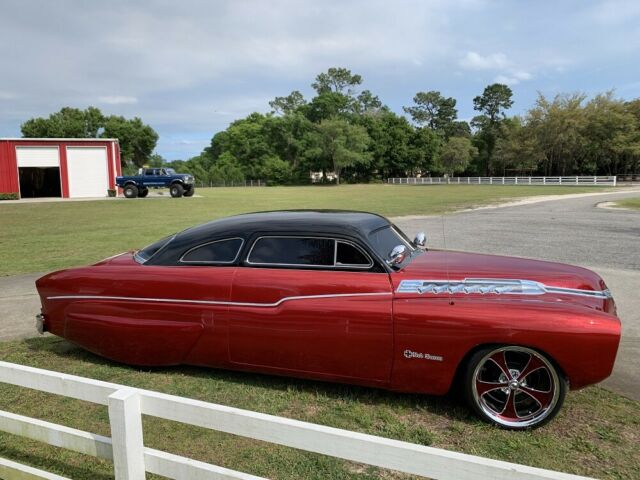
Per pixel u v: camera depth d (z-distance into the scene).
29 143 35.22
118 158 39.34
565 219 17.41
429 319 3.44
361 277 3.72
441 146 87.88
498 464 1.80
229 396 3.90
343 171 90.38
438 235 13.14
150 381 4.21
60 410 3.72
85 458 3.11
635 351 4.86
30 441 3.33
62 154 36.25
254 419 2.17
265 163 89.56
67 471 2.96
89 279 4.44
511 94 93.12
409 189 51.62
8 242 13.11
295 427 2.10
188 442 3.25
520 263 4.07
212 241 4.23
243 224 4.24
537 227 14.95
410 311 3.48
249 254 4.07
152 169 36.00
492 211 21.25
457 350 3.40
